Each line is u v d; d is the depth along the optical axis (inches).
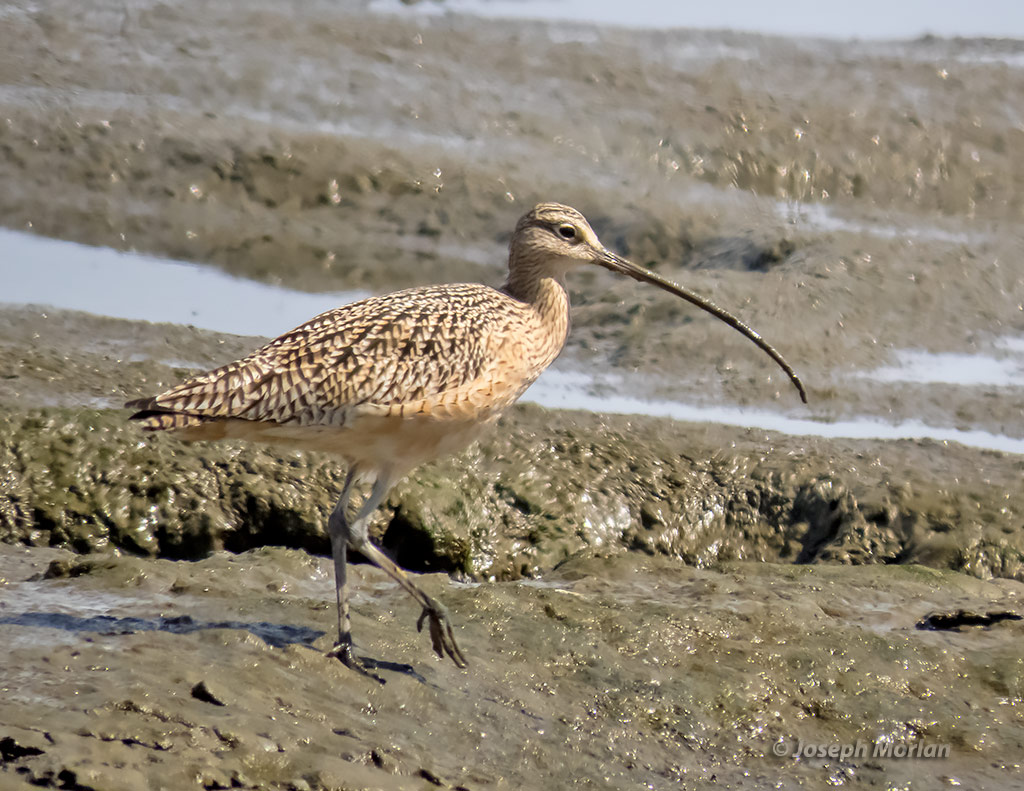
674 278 682.2
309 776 277.9
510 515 478.3
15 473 445.1
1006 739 351.9
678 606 398.9
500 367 357.1
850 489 502.0
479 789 297.4
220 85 839.7
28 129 763.4
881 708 358.0
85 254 701.3
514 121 847.1
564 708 341.1
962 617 408.2
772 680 362.9
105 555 394.0
